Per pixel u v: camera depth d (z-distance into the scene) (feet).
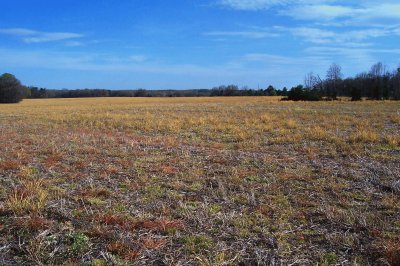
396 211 19.30
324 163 31.01
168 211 19.16
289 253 14.78
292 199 21.40
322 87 231.09
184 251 15.02
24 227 16.61
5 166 28.84
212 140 45.19
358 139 42.37
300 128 55.01
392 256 14.06
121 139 44.42
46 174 26.81
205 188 23.63
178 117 76.23
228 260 14.14
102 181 25.13
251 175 26.76
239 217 18.33
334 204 20.59
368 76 213.05
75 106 157.69
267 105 132.05
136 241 15.65
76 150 36.42
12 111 122.21
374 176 26.16
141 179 25.27
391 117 70.33
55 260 14.12
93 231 16.38
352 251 15.07
